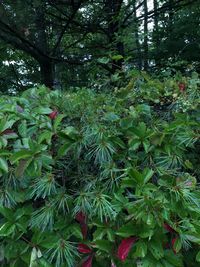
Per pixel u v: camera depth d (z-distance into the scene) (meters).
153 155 2.29
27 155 2.02
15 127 2.30
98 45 8.70
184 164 2.31
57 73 9.10
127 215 2.01
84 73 8.52
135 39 8.03
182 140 2.27
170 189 2.04
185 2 9.30
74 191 2.19
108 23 8.24
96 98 2.62
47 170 2.16
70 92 3.02
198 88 2.70
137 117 2.40
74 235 2.09
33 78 10.09
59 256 1.98
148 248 1.91
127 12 8.52
